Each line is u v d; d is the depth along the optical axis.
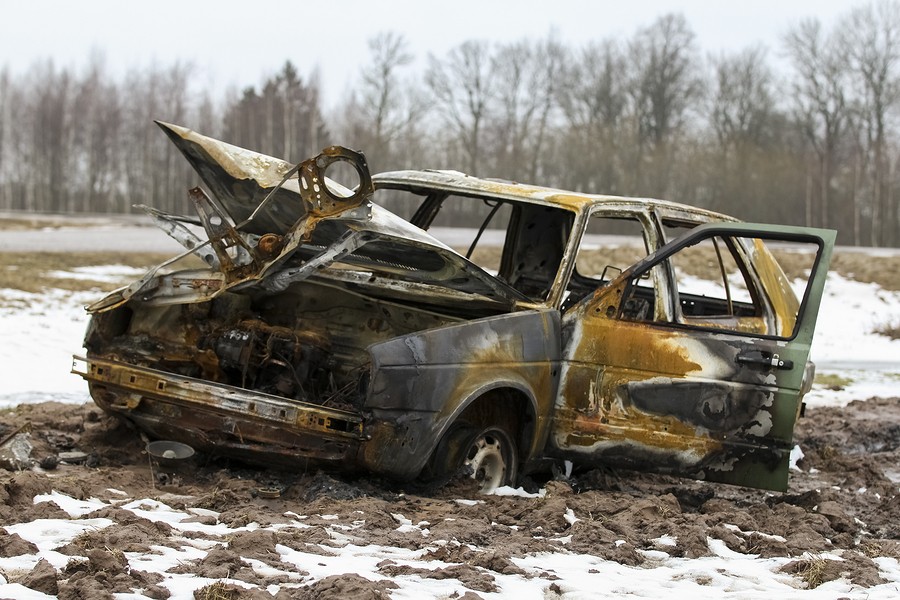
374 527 5.84
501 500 6.59
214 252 6.93
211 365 7.12
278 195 6.81
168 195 86.62
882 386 14.34
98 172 88.75
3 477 6.19
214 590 4.29
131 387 6.70
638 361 7.07
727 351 7.04
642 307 7.98
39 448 7.12
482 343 6.64
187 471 6.88
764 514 6.84
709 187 75.50
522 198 7.76
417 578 4.85
